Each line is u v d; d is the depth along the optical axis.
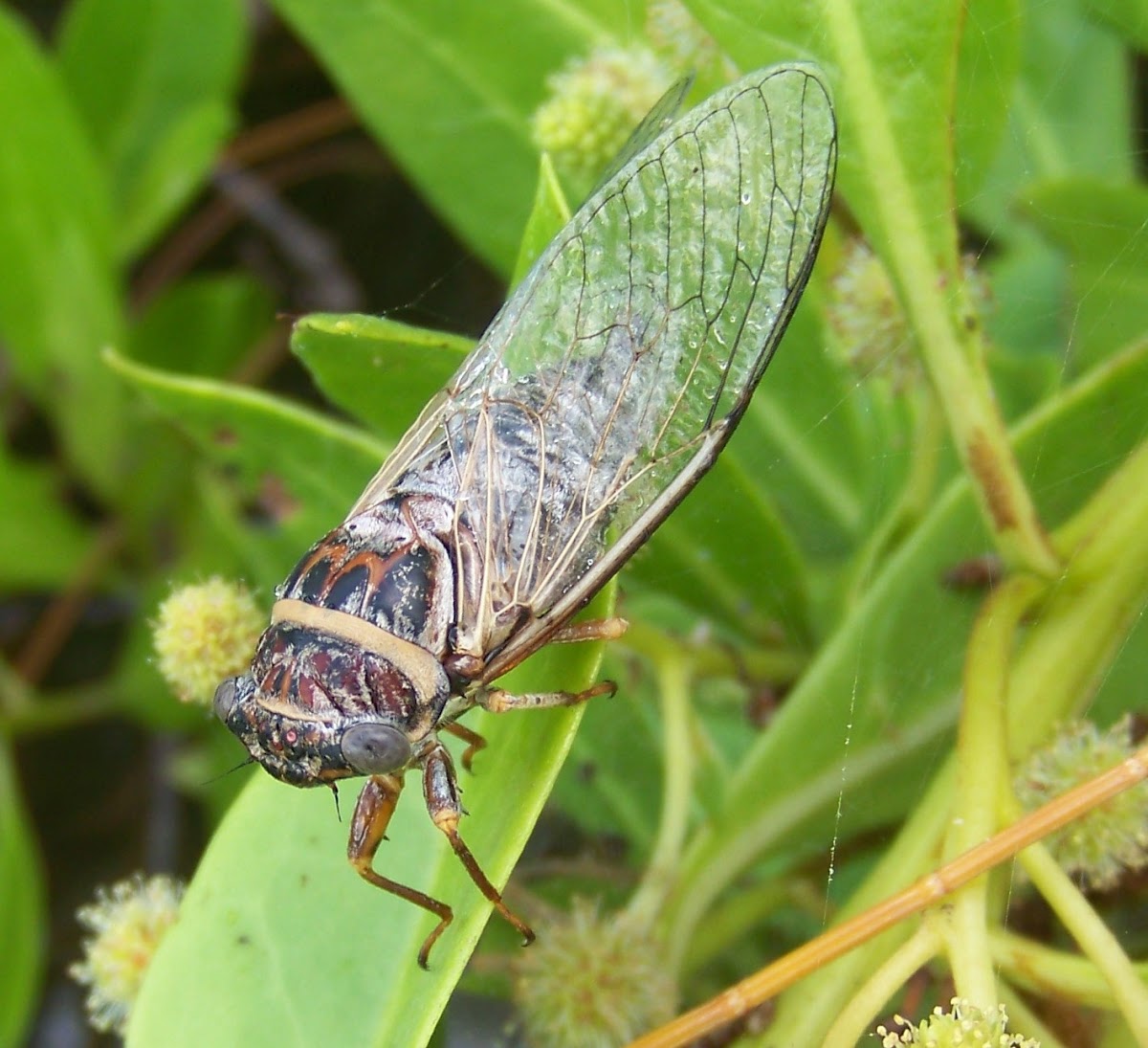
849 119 0.17
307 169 0.24
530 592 0.17
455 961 0.16
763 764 0.19
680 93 0.18
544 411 0.18
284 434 0.19
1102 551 0.17
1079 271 0.20
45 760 0.24
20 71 0.22
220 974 0.17
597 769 0.20
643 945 0.18
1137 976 0.16
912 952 0.16
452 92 0.21
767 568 0.19
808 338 0.20
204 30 0.23
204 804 0.24
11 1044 0.21
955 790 0.17
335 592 0.17
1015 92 0.21
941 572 0.18
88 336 0.22
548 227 0.18
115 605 0.24
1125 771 0.16
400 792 0.17
